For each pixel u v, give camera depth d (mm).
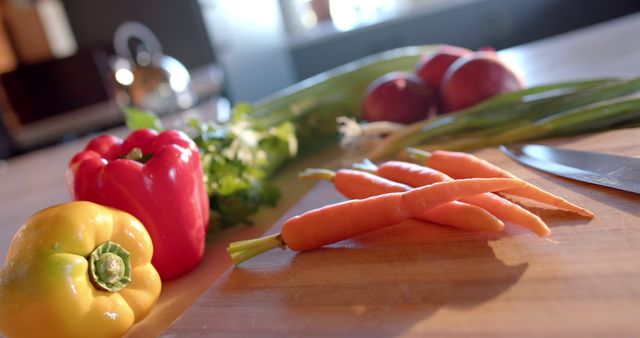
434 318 294
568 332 262
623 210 348
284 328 320
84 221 336
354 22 1937
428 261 345
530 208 381
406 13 1692
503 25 1612
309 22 2025
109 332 331
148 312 362
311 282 358
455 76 638
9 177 1000
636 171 383
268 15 1723
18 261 320
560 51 982
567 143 489
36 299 313
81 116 1732
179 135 439
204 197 448
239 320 339
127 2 1972
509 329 273
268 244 401
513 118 553
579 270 301
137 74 1145
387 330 295
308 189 559
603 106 492
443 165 448
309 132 690
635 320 259
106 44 2029
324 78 749
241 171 509
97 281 332
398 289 325
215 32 1359
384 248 376
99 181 393
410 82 671
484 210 357
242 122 581
